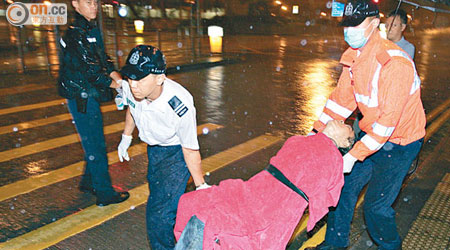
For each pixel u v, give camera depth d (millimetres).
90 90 3494
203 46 16781
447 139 6270
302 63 13914
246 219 2111
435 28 28969
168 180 2732
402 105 2463
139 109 2586
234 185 2230
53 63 11641
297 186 2113
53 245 3287
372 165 2938
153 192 2787
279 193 2125
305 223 3713
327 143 2225
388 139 2645
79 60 3303
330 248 3158
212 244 2123
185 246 2188
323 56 16016
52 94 8383
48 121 6621
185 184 2793
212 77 10852
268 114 7355
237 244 2121
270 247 2131
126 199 4074
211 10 25203
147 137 2676
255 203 2148
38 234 3438
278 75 11406
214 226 2115
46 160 5062
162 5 23781
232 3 26297
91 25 3367
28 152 5301
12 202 3988
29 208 3879
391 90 2455
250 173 4781
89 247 3277
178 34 20781
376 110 2598
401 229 3609
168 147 2691
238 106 7855
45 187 4336
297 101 8398
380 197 2832
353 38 2512
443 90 10195
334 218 3078
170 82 2574
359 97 2691
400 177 2781
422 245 3363
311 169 2109
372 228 2979
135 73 2270
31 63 11508
